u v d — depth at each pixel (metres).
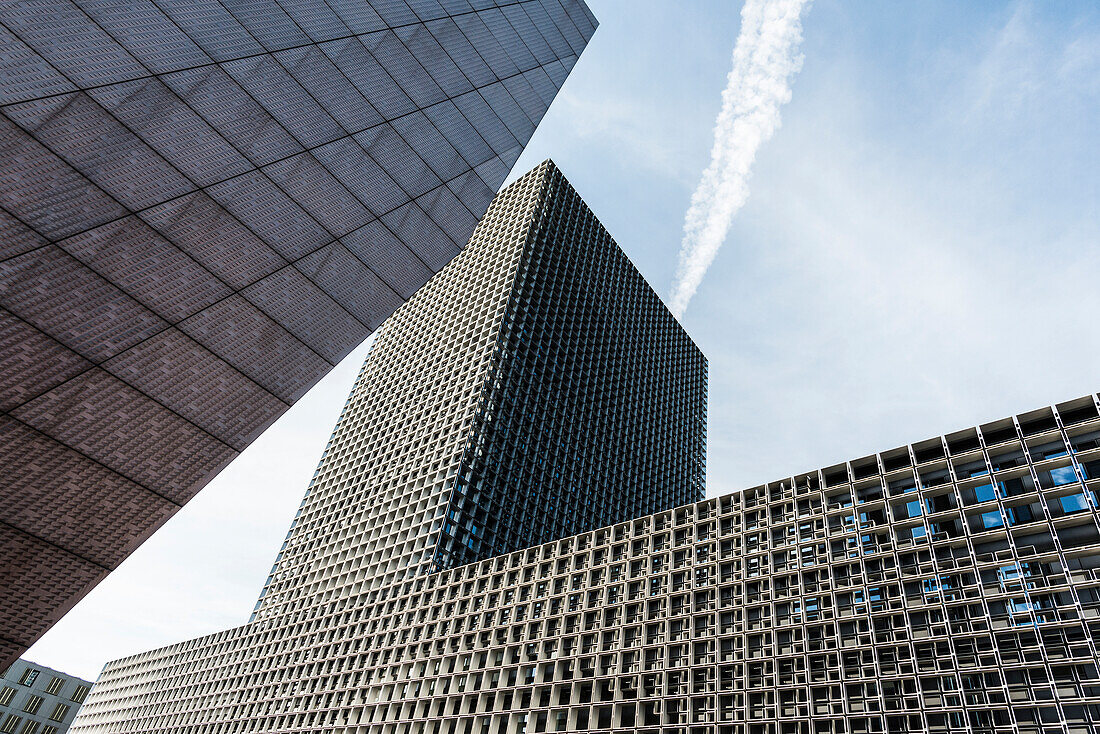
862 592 43.50
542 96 21.45
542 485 102.62
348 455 117.31
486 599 67.25
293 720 73.50
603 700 51.09
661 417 151.75
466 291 129.38
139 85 10.12
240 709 81.88
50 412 8.63
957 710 35.50
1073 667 33.62
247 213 11.08
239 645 93.69
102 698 112.50
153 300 9.66
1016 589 37.84
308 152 12.45
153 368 9.55
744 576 50.19
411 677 66.25
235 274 10.70
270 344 10.94
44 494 8.58
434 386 112.75
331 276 12.14
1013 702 34.22
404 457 103.69
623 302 154.75
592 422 123.56
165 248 9.91
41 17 9.24
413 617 73.19
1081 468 39.59
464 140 16.84
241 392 10.42
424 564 79.06
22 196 8.61
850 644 41.72
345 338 12.02
